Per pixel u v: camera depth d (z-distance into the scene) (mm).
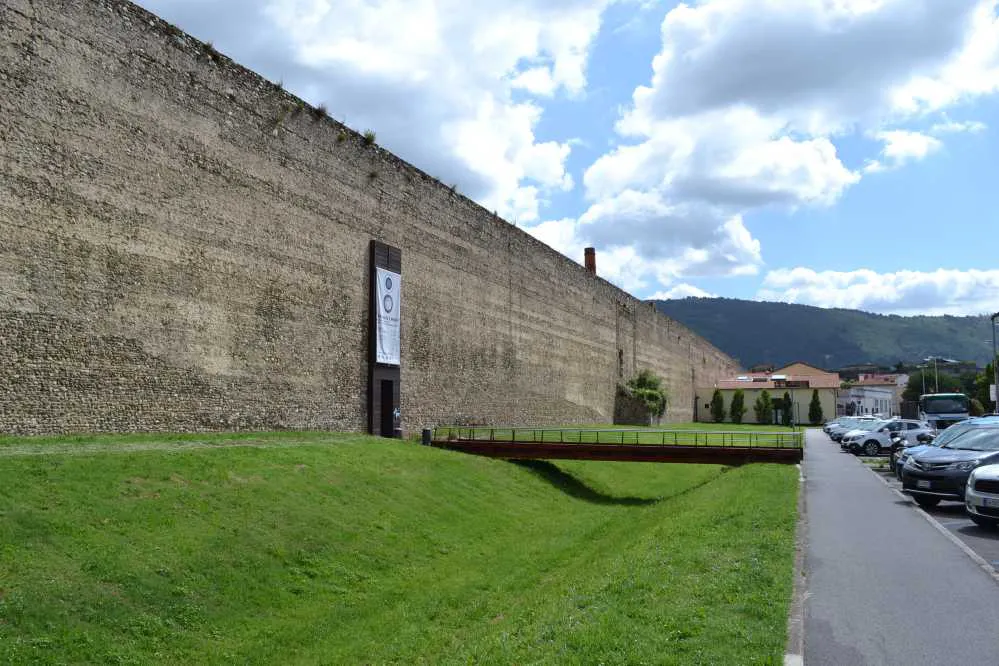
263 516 15969
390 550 16953
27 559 11219
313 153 28219
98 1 19875
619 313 65625
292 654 11258
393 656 11086
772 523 13516
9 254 17297
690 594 8555
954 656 6855
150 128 21234
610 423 61781
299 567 14609
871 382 137250
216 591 12578
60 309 18375
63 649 9734
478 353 40938
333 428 28641
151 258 21000
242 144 24703
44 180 18172
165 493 15203
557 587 12633
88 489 14102
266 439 23344
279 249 26172
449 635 12109
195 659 10586
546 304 50562
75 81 19125
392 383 32781
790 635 7090
